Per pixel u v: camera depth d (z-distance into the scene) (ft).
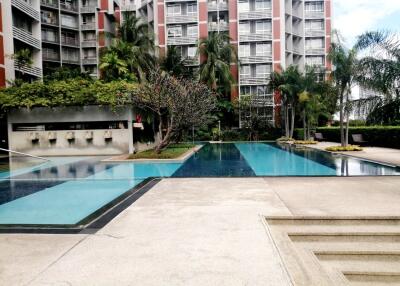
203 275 10.85
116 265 11.75
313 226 16.97
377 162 44.34
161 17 137.90
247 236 14.48
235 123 129.90
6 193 27.40
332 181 28.99
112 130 65.62
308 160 51.21
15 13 93.71
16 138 66.80
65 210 21.35
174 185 27.99
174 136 63.46
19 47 94.43
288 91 99.81
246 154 64.39
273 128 123.44
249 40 133.18
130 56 88.53
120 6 172.65
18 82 73.92
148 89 56.08
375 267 13.98
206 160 53.26
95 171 40.98
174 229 15.66
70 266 11.74
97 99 63.21
